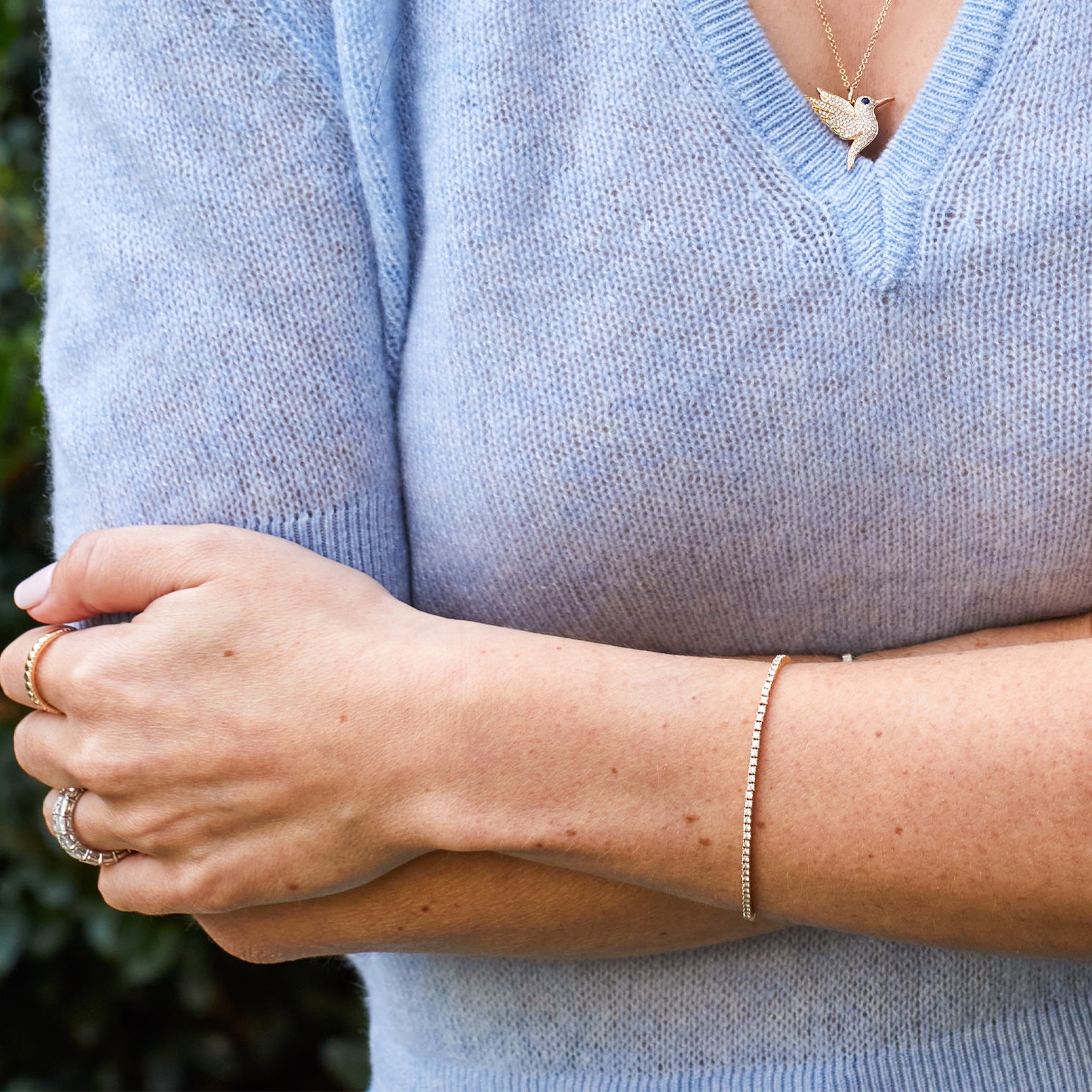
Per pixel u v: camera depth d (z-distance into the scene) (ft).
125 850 2.76
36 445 6.86
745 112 2.57
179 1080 8.11
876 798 2.28
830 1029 2.89
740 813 2.35
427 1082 3.15
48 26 2.92
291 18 2.64
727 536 2.70
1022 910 2.24
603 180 2.60
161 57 2.63
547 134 2.65
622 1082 2.96
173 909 2.70
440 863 2.61
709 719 2.37
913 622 2.85
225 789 2.52
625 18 2.60
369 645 2.51
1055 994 2.95
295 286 2.67
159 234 2.66
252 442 2.66
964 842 2.24
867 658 2.85
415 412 2.83
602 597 2.77
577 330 2.62
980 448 2.62
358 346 2.75
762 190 2.57
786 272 2.56
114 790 2.58
